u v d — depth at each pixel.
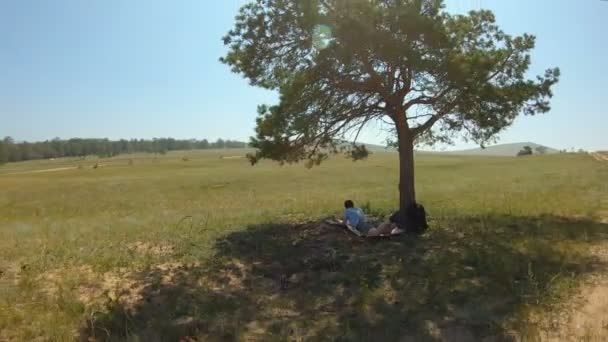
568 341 5.25
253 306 6.61
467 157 83.69
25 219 22.22
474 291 6.77
